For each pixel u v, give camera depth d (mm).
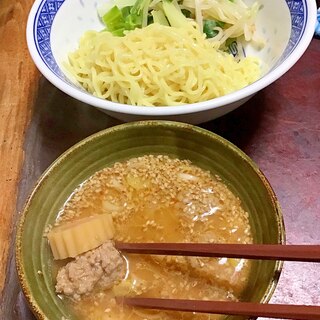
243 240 214
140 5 304
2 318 225
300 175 257
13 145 281
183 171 236
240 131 273
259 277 197
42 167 271
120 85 267
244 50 303
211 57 272
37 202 215
